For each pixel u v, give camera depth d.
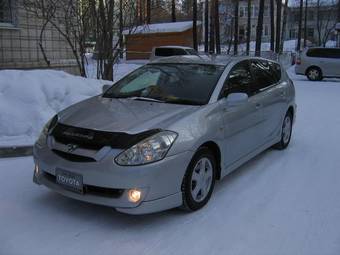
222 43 56.38
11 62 12.13
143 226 4.18
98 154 3.98
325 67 22.05
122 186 3.89
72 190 4.15
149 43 33.06
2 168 5.75
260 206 4.73
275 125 6.52
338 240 4.02
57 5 12.62
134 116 4.40
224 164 4.95
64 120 4.55
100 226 4.17
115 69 20.45
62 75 8.59
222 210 4.59
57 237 3.95
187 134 4.25
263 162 6.38
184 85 5.14
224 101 4.98
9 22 12.16
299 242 3.96
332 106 12.69
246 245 3.88
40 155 4.43
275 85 6.58
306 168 6.15
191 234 4.05
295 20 80.44
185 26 33.22
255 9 76.12
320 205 4.80
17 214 4.39
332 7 69.00
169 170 4.04
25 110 7.01
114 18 11.64
